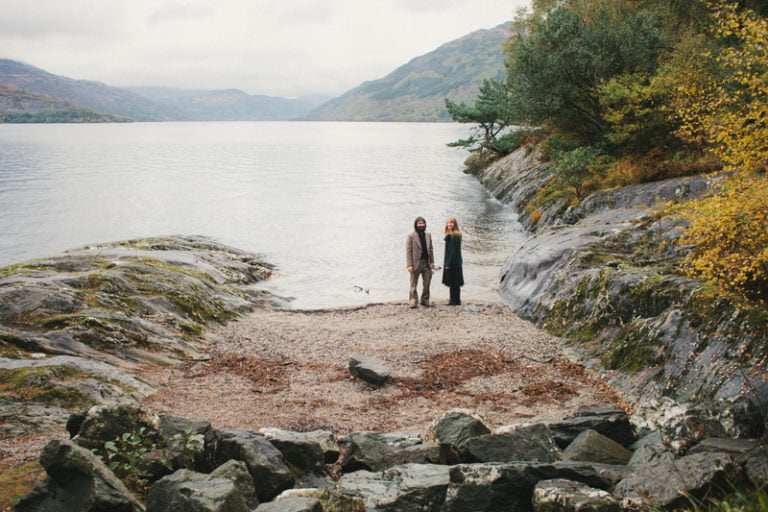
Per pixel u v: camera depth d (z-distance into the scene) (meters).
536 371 8.63
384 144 115.56
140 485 4.07
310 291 15.06
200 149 95.56
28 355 7.71
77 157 72.88
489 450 5.16
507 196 32.50
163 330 9.79
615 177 20.62
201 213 29.20
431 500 4.29
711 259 6.54
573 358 9.20
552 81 25.47
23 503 3.31
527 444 5.23
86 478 3.37
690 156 18.22
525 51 26.38
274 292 14.91
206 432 4.79
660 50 24.91
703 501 3.76
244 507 3.50
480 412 7.08
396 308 12.93
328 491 4.10
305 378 8.33
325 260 18.83
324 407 7.19
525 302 12.43
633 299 8.98
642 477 4.14
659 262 10.87
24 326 8.55
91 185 41.56
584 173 22.59
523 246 15.01
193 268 14.39
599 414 6.10
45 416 5.80
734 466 3.94
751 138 6.30
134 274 11.78
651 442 5.47
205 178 47.62
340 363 9.07
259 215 28.48
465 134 175.00
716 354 6.66
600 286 9.97
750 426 5.32
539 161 32.44
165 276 12.21
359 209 30.30
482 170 47.72
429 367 8.87
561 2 36.94
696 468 3.99
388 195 36.31
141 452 4.20
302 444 5.08
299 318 12.15
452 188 40.50
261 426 6.45
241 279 15.35
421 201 33.44
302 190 39.12
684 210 7.16
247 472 4.11
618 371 8.13
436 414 7.03
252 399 7.38
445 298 14.08
